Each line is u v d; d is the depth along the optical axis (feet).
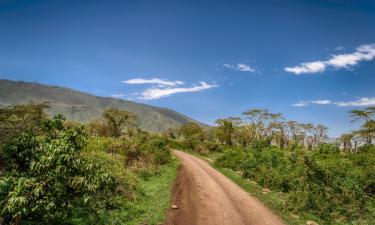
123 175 60.23
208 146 231.09
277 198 63.41
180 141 243.81
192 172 100.32
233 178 91.25
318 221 48.83
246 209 53.47
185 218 46.09
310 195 56.18
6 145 29.76
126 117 220.84
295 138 242.58
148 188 64.49
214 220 46.01
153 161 101.76
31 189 26.35
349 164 84.38
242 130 250.98
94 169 30.48
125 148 92.38
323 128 245.24
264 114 250.78
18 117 32.63
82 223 35.40
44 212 27.76
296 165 80.74
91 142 79.15
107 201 44.65
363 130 183.11
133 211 45.01
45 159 27.43
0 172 29.91
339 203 54.75
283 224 46.03
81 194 29.63
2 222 26.11
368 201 57.06
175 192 65.41
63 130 31.55
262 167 88.89
